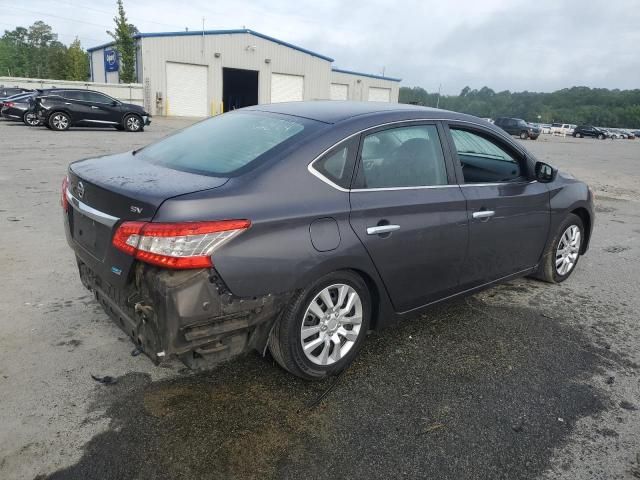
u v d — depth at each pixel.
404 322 3.99
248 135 3.19
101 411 2.72
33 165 10.37
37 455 2.39
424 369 3.31
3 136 15.71
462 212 3.60
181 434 2.57
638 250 6.54
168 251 2.36
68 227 3.20
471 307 4.36
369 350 3.52
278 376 3.13
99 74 41.91
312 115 3.30
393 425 2.73
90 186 2.78
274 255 2.62
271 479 2.32
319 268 2.81
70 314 3.81
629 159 22.27
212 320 2.52
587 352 3.66
